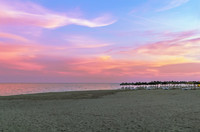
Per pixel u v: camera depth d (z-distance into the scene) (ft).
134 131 21.56
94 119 28.99
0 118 30.58
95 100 63.77
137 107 42.16
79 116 31.94
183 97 67.26
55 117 31.30
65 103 54.85
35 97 77.66
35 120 28.76
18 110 40.98
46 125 25.31
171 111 35.37
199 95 72.33
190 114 31.83
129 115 31.96
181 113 32.96
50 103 55.31
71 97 78.23
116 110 38.17
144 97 72.23
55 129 23.15
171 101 54.44
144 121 26.73
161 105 44.93
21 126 24.82
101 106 45.57
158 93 87.30
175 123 25.09
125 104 48.83
